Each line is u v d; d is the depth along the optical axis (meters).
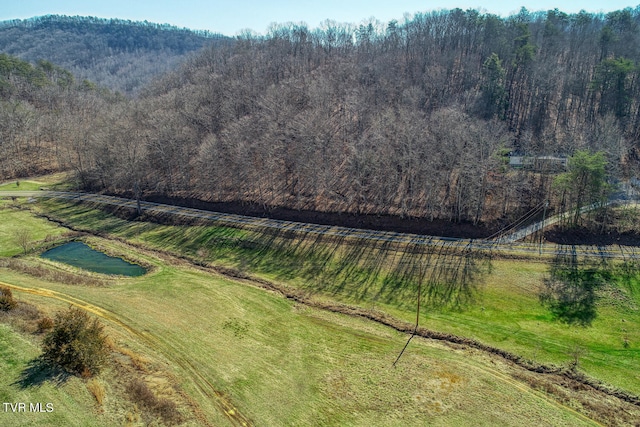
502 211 66.50
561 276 52.72
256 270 59.69
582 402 35.03
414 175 69.62
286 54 128.12
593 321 46.09
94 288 51.50
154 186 91.00
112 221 79.94
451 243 61.19
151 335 41.06
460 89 100.88
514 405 34.12
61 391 29.97
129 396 30.86
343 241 64.44
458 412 33.22
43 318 39.53
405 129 69.06
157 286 53.22
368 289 53.78
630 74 92.56
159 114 93.12
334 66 116.06
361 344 42.19
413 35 128.88
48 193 94.69
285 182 82.81
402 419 32.38
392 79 100.31
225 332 43.06
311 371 37.62
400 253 60.22
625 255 55.66
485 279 53.59
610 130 71.06
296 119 80.31
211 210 79.75
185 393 33.56
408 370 38.12
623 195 67.00
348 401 34.12
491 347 42.38
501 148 64.94
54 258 64.75
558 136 86.56
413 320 47.19
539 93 95.81
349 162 74.69
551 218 64.12
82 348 32.66
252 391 34.75
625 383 37.72
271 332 43.81
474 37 120.38
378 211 69.81
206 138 87.69
